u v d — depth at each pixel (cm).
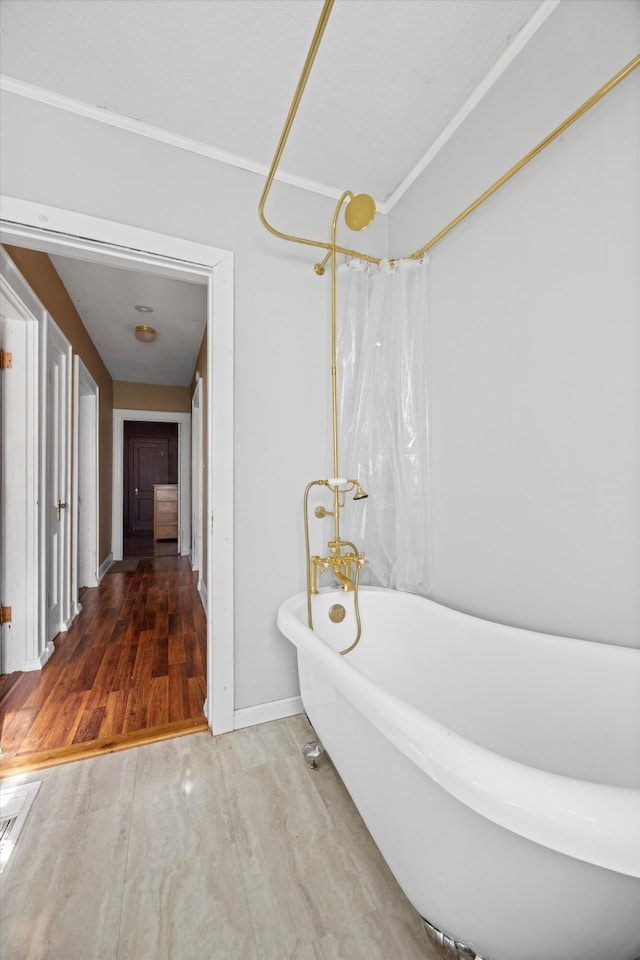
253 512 174
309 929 93
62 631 286
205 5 121
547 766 112
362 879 105
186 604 357
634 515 104
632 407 104
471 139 156
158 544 726
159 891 101
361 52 135
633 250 104
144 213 158
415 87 148
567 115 120
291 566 181
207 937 91
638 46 103
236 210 175
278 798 132
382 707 84
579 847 55
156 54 135
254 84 146
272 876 105
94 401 421
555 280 124
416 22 126
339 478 178
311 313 188
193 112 156
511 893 69
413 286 184
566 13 120
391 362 187
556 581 124
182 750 155
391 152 177
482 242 152
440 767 68
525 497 135
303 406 185
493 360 147
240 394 173
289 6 121
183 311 342
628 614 105
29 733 165
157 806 128
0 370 218
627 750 98
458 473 164
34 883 103
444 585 172
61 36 129
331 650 114
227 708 167
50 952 88
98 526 432
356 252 191
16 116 142
